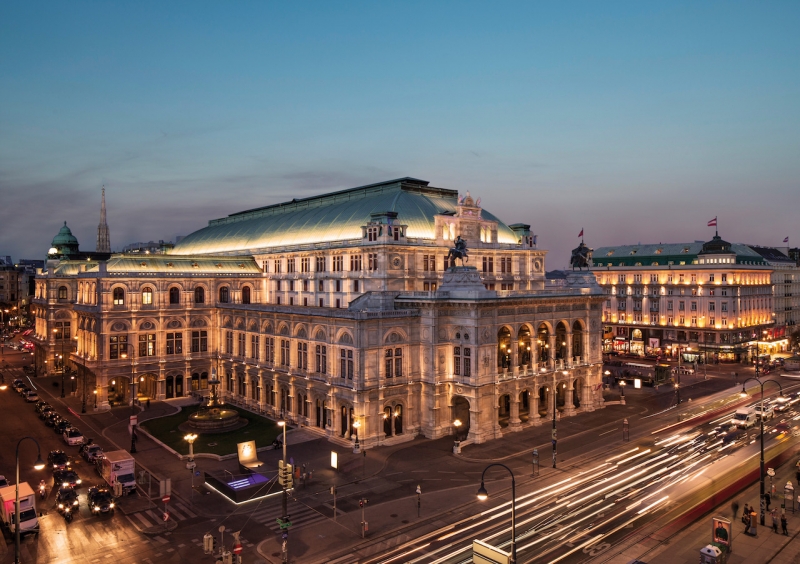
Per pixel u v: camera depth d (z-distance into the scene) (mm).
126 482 58812
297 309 86500
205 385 106688
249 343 97938
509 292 81062
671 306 153625
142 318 100375
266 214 133000
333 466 65312
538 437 78375
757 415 84438
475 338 75938
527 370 84125
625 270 163250
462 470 65375
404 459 69438
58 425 81875
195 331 105875
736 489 58344
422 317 79875
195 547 47406
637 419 87750
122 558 45656
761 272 154625
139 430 82875
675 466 65625
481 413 76312
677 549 45375
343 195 113562
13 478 63656
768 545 46156
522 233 108375
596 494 57375
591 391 94312
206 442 76500
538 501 55969
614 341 161375
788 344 163250
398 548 46656
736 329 142875
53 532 50438
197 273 106250
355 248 91750
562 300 87625
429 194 106438
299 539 48562
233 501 56656
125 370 98688
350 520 52156
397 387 77562
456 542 47438
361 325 74312
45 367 129125
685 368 134375
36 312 137625
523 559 43938
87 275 102500
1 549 47281
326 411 80188
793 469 64312
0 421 88000
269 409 91938
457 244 82188
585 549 45469
